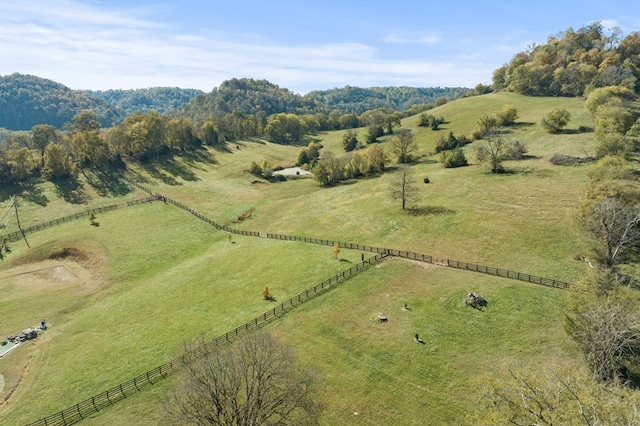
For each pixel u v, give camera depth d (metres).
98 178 113.88
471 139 118.50
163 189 110.94
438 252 60.22
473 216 68.25
